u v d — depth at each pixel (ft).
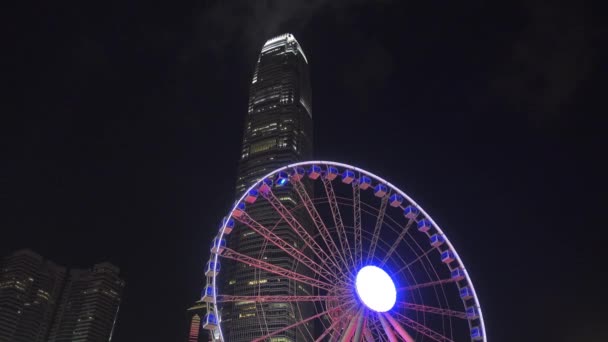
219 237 183.21
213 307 170.40
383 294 172.24
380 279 175.11
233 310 618.85
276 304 595.88
